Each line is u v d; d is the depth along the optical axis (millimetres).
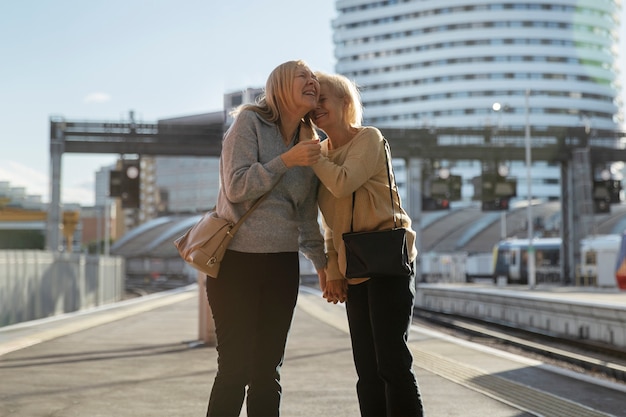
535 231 74188
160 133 37750
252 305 3463
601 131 43844
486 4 154875
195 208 143125
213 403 3473
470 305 28500
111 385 6914
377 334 3633
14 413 5438
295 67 3535
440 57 156375
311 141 3320
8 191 50625
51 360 8867
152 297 29797
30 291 20406
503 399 6246
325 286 3967
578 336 17844
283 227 3484
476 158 42719
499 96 154125
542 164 148625
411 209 42562
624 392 6777
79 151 38094
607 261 41562
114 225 160500
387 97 160125
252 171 3303
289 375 7746
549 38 155500
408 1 159000
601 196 43312
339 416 5441
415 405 3611
